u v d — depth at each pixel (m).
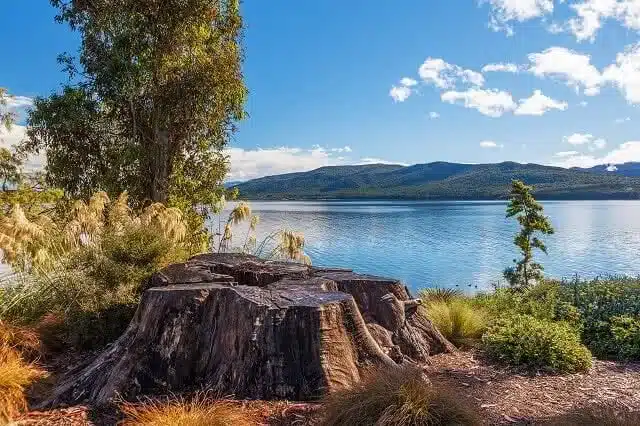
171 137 13.63
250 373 4.09
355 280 5.37
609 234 66.88
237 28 14.10
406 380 3.52
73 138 12.86
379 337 5.04
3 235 5.81
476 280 27.50
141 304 4.37
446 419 3.32
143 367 4.11
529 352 5.35
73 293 5.38
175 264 5.61
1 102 10.61
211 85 13.14
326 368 4.06
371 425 3.28
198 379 4.22
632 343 6.31
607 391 4.73
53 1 12.54
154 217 7.55
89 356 4.96
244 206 10.16
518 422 3.89
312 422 3.63
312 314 4.15
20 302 5.72
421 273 30.59
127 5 12.70
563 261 38.03
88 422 3.65
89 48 12.88
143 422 3.46
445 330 6.09
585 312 7.55
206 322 4.34
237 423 3.52
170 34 13.04
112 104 13.16
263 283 5.48
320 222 79.12
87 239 6.48
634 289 8.49
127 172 13.16
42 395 4.02
